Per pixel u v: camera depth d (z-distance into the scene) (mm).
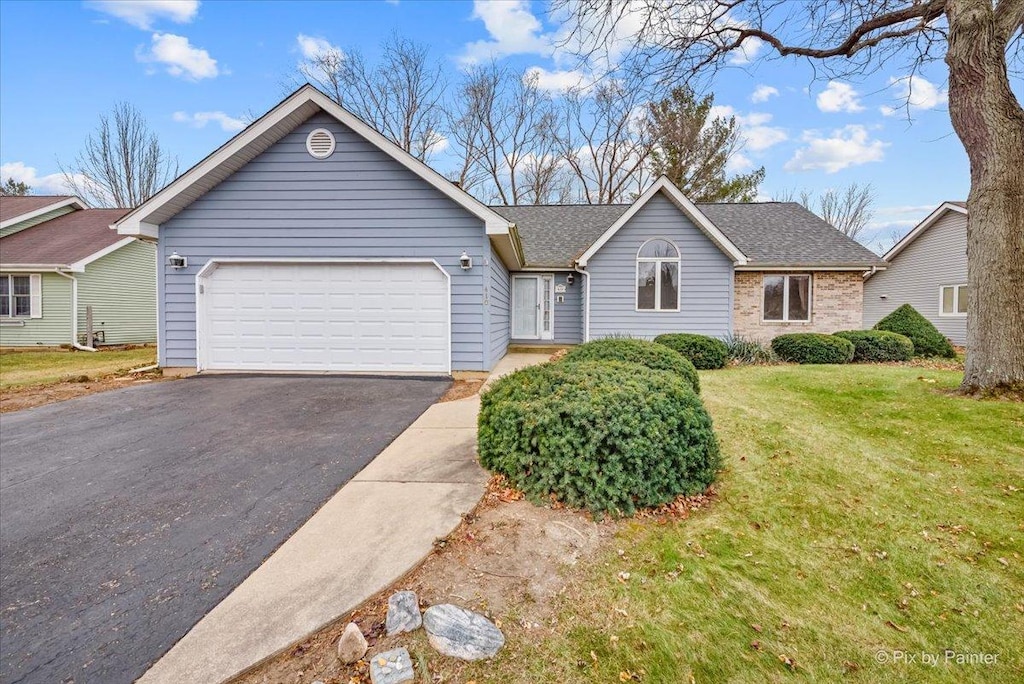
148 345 17188
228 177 8672
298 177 8656
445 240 8664
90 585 2600
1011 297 5816
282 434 5230
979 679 2084
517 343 14289
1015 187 5805
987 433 4773
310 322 8867
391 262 8688
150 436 5156
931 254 17312
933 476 3986
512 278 14242
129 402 6645
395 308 8812
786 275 13203
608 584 2645
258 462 4395
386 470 4180
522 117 23953
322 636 2223
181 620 2311
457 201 8477
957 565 2859
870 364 9984
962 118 6125
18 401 6707
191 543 3020
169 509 3484
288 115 8312
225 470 4211
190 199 8633
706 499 3707
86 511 3463
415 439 5035
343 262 8742
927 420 5254
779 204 16344
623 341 7039
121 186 26953
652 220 12227
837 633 2332
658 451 3467
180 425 5555
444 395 7219
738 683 2025
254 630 2230
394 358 8859
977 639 2309
